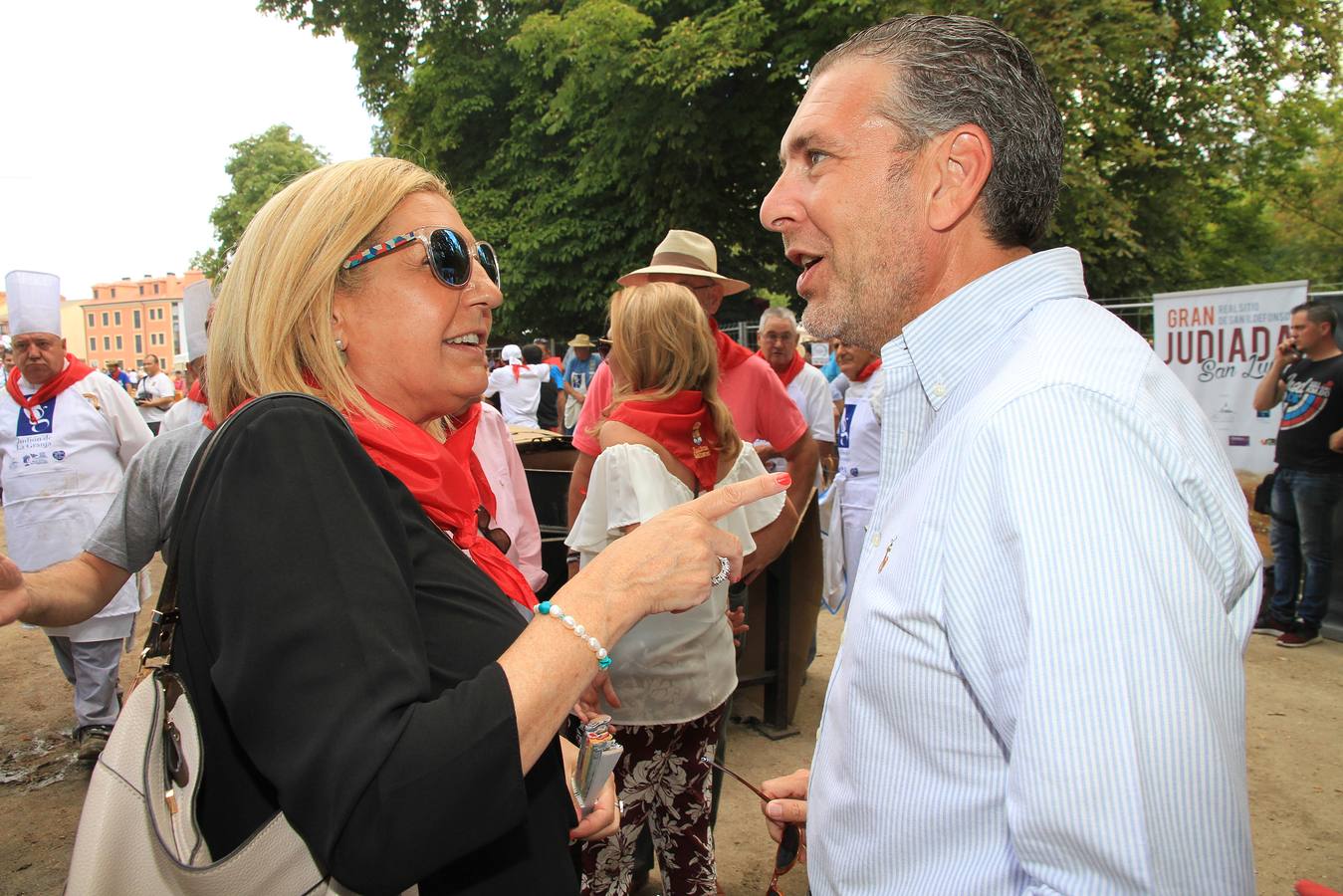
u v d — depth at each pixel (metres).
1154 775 0.70
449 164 15.91
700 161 12.76
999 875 0.82
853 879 0.97
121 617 3.74
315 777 0.77
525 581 1.24
